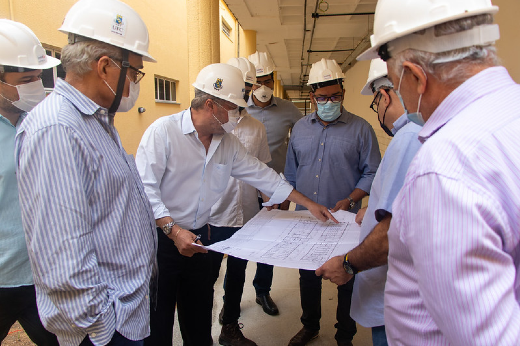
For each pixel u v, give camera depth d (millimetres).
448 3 639
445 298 567
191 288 1771
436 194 581
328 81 1996
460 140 601
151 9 5562
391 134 1346
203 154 1635
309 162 2195
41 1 3436
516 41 2248
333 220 1666
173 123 1579
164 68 6145
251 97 2893
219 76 1536
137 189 1156
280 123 2900
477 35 633
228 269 2127
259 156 2426
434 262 574
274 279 3100
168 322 1673
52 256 875
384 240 994
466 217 547
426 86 706
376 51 815
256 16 7062
